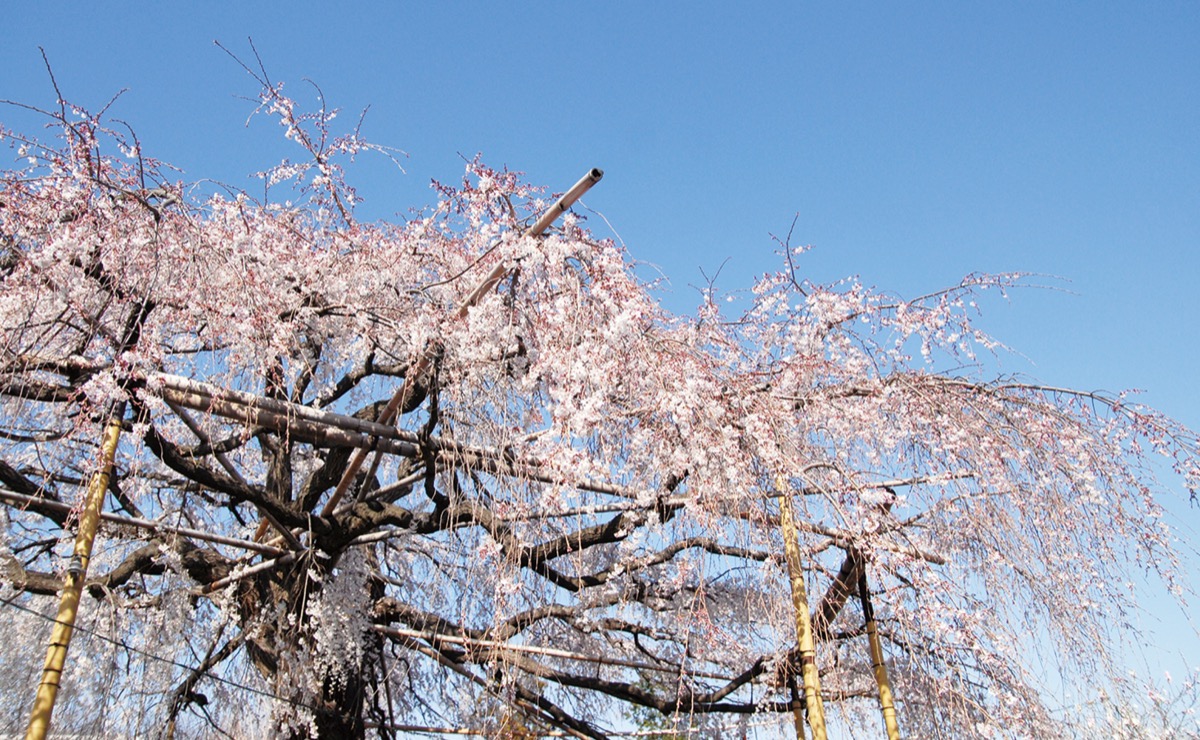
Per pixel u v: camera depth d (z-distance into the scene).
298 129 7.79
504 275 6.64
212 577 8.43
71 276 6.27
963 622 6.14
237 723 8.59
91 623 7.62
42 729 4.82
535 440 6.73
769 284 8.05
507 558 6.46
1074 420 7.05
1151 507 6.62
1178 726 6.50
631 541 6.57
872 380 7.36
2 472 7.03
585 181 6.03
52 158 6.28
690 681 7.98
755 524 6.40
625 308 6.16
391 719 8.91
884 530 6.55
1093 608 6.45
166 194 6.36
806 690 6.78
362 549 8.77
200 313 6.63
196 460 7.18
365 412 8.87
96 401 5.60
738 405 6.42
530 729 8.97
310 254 7.79
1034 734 6.40
